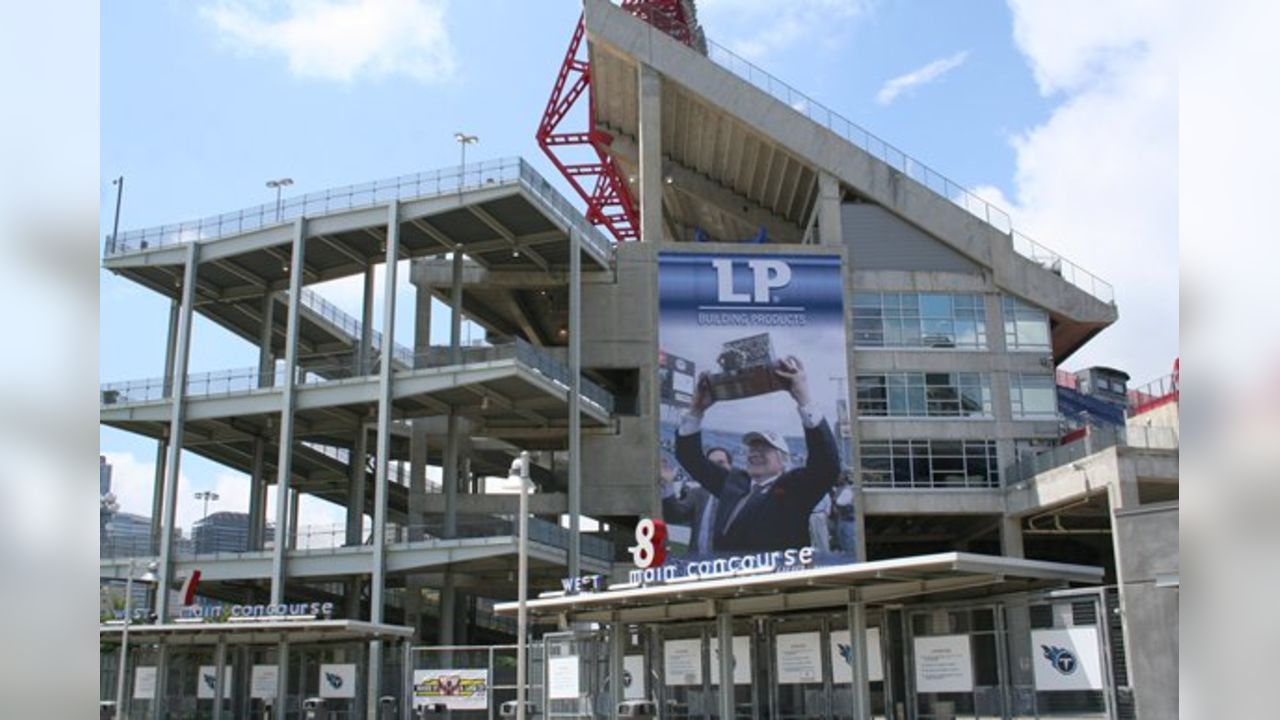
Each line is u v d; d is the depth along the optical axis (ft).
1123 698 92.38
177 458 177.68
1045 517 197.57
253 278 196.24
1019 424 203.82
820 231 213.46
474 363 170.09
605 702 105.91
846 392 199.41
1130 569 95.91
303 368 184.03
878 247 212.23
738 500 193.26
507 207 178.19
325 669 128.06
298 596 211.20
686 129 234.38
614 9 216.95
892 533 221.05
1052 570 79.77
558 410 191.42
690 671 100.63
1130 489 160.66
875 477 198.70
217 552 174.29
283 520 170.09
